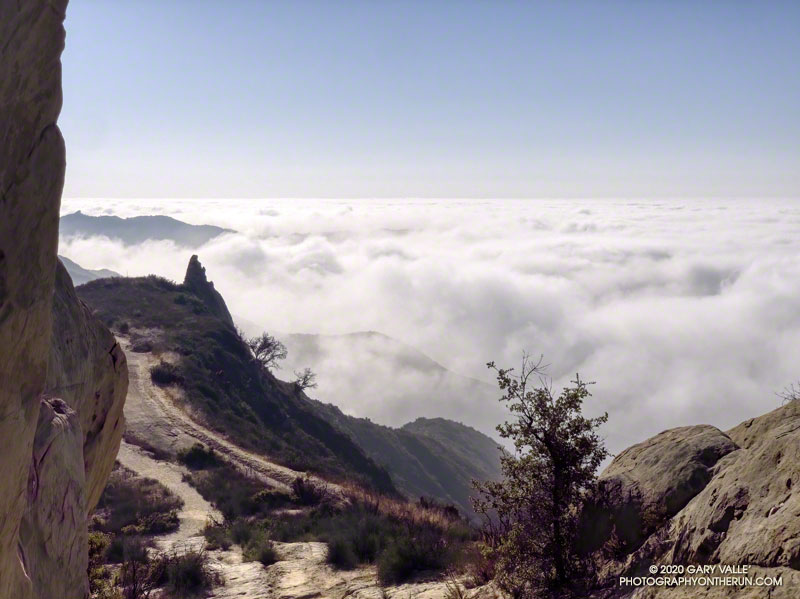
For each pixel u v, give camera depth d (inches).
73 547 152.9
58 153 103.3
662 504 221.9
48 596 134.6
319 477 1133.7
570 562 236.7
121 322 2293.3
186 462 1172.5
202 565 434.0
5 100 90.0
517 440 260.7
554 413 255.1
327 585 387.5
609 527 233.6
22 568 113.8
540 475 254.5
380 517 566.6
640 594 189.5
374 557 435.5
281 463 1230.9
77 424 170.7
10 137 92.4
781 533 150.6
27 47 91.5
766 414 236.1
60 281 224.8
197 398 1646.2
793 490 161.0
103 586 334.3
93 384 229.3
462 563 362.0
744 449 226.1
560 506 247.4
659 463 237.8
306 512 837.2
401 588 351.3
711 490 190.1
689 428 255.8
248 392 2028.8
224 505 863.7
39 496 139.1
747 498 173.9
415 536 452.4
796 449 170.7
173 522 769.6
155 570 420.8
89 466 229.5
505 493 261.6
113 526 735.1
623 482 242.1
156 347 2033.7
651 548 208.2
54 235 105.4
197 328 2361.0
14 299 96.8
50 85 98.4
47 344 108.2
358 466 2053.4
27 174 96.7
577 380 262.2
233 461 1205.1
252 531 606.9
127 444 1247.5
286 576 416.2
